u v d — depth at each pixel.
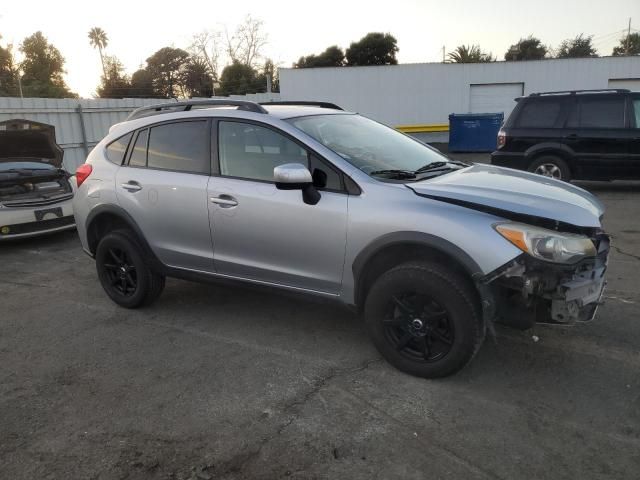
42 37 71.75
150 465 2.71
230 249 4.08
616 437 2.82
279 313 4.67
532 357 3.69
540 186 3.63
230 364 3.77
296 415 3.10
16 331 4.52
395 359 3.51
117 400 3.34
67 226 7.86
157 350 4.04
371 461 2.69
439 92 25.09
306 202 3.61
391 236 3.31
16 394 3.46
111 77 61.06
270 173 3.88
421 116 25.44
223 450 2.81
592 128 9.29
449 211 3.21
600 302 3.34
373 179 3.53
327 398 3.27
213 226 4.10
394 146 4.25
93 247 5.04
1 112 12.52
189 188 4.20
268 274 3.96
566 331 4.08
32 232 7.43
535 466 2.62
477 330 3.19
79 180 4.98
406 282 3.29
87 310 4.96
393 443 2.82
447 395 3.26
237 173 4.03
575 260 3.04
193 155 4.28
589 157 9.36
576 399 3.18
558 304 3.08
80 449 2.86
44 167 8.17
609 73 23.72
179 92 57.19
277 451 2.79
